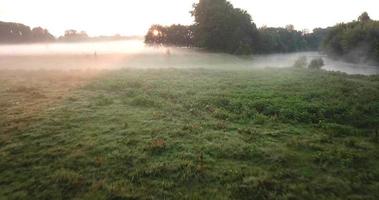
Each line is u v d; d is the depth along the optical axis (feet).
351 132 40.52
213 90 65.77
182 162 30.27
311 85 70.90
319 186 26.35
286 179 27.55
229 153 32.86
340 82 75.31
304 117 46.03
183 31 284.82
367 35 183.11
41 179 27.22
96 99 56.44
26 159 30.78
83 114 45.78
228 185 26.45
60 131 38.47
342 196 25.09
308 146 35.06
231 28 217.56
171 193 25.20
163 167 29.22
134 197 24.63
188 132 38.86
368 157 32.45
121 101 55.83
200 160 31.01
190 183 26.96
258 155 32.53
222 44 220.64
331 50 220.23
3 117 43.57
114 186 25.99
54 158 31.30
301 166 30.27
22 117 43.42
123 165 29.78
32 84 71.92
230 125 42.70
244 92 63.82
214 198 24.68
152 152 32.94
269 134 39.32
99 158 30.91
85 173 28.25
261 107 51.72
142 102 54.03
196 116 47.19
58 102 53.01
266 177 27.50
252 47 239.50
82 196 24.82
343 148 34.58
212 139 36.81
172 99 57.77
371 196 25.09
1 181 26.94
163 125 41.39
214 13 212.84
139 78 82.12
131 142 35.24
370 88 66.59
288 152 33.12
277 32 337.52
